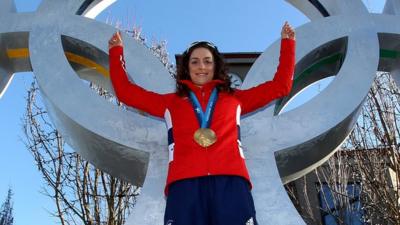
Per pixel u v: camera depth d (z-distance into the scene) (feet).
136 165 14.76
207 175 9.62
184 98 11.12
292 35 11.85
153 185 13.26
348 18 16.67
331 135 14.78
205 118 10.62
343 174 38.65
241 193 9.48
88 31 16.08
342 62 17.25
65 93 14.66
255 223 9.27
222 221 9.17
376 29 16.51
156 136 14.19
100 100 14.62
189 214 9.27
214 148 9.98
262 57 15.78
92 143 14.58
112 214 28.22
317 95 15.05
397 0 17.48
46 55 15.42
